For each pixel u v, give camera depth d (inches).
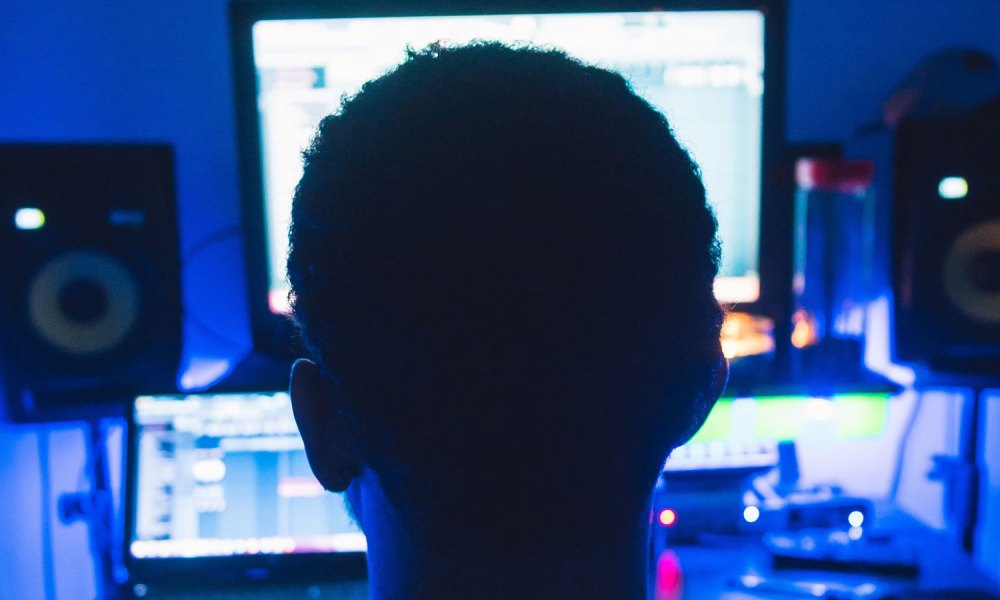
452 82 12.9
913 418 50.4
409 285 12.4
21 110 46.9
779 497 42.7
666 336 13.1
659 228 12.6
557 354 12.7
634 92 13.5
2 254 37.6
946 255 40.5
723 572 37.7
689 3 43.3
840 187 41.5
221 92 48.6
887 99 48.3
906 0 49.9
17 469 42.6
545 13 43.2
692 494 41.3
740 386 40.8
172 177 40.1
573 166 12.3
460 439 13.2
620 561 14.6
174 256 40.3
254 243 44.6
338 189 12.8
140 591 37.5
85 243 38.6
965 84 44.5
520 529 13.9
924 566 37.4
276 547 38.2
